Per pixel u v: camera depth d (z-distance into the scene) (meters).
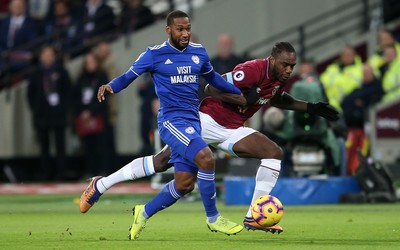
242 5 71.50
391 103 61.59
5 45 70.25
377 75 62.47
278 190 48.56
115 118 66.50
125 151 71.38
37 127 66.44
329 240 29.14
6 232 33.06
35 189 63.28
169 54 29.30
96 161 66.38
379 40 64.81
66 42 70.94
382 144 61.88
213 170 28.97
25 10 70.56
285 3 71.50
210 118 31.92
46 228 35.00
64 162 67.38
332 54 69.19
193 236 30.81
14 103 71.62
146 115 63.72
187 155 28.91
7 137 71.88
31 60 71.06
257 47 69.88
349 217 39.56
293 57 30.81
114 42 71.81
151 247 27.06
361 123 58.00
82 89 65.06
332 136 48.78
